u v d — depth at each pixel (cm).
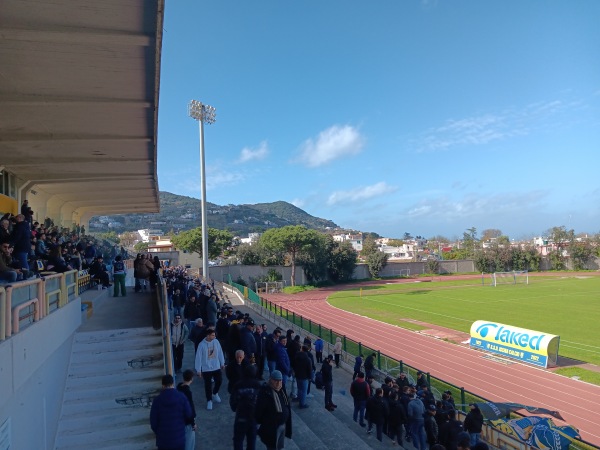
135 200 2914
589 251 9300
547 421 1299
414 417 1103
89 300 1362
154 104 1126
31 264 1080
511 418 1448
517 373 2364
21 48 851
